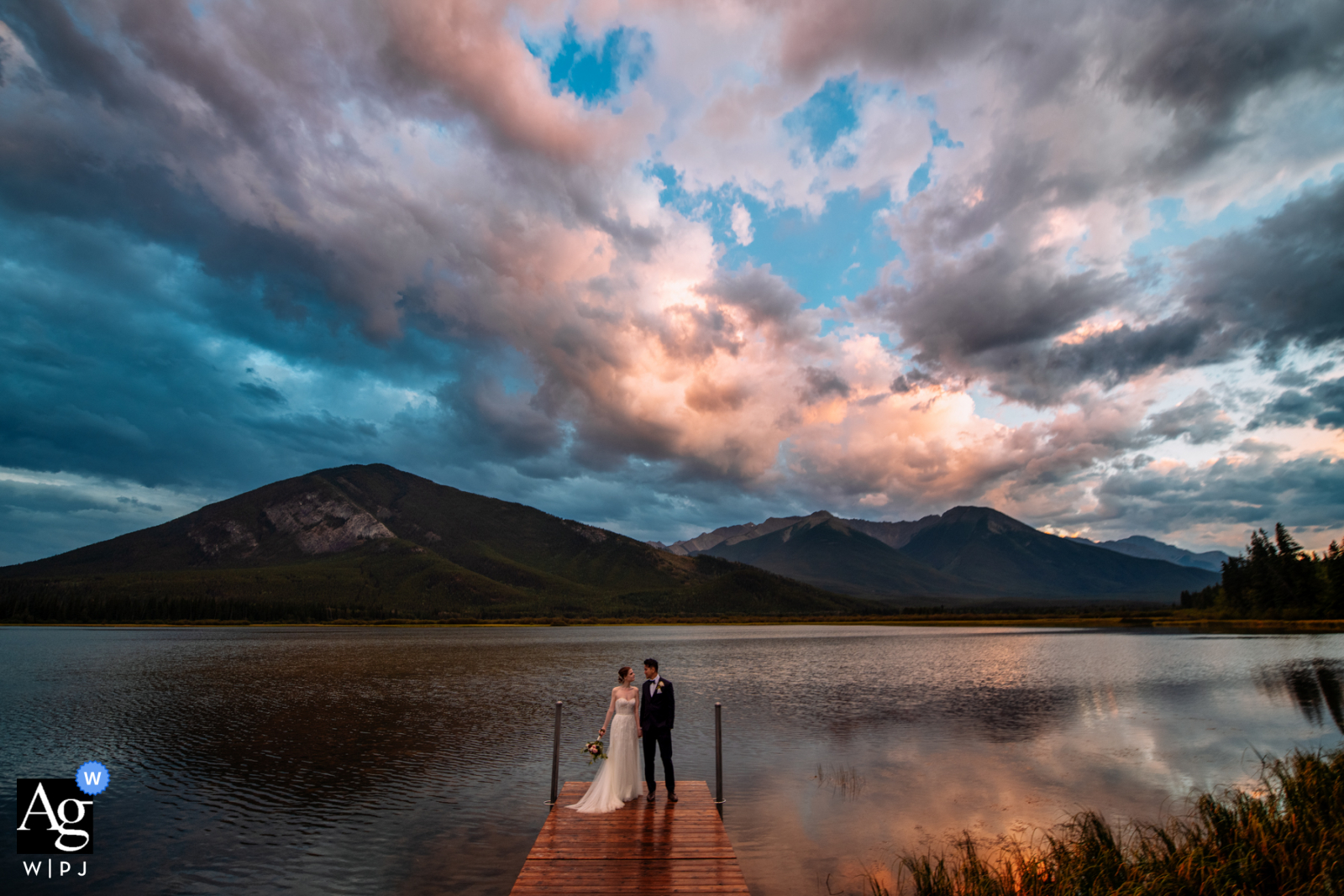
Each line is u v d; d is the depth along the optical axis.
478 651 105.38
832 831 19.89
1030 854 17.80
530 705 45.59
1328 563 155.38
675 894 11.62
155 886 16.36
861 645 114.88
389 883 16.42
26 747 32.25
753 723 37.66
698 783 19.03
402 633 184.12
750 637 149.00
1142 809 21.94
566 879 12.21
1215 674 59.25
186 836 19.78
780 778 25.77
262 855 18.27
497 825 20.62
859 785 24.80
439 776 26.36
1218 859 13.27
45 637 159.75
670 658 86.44
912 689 52.69
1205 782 25.06
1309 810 15.37
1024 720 38.06
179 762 28.80
